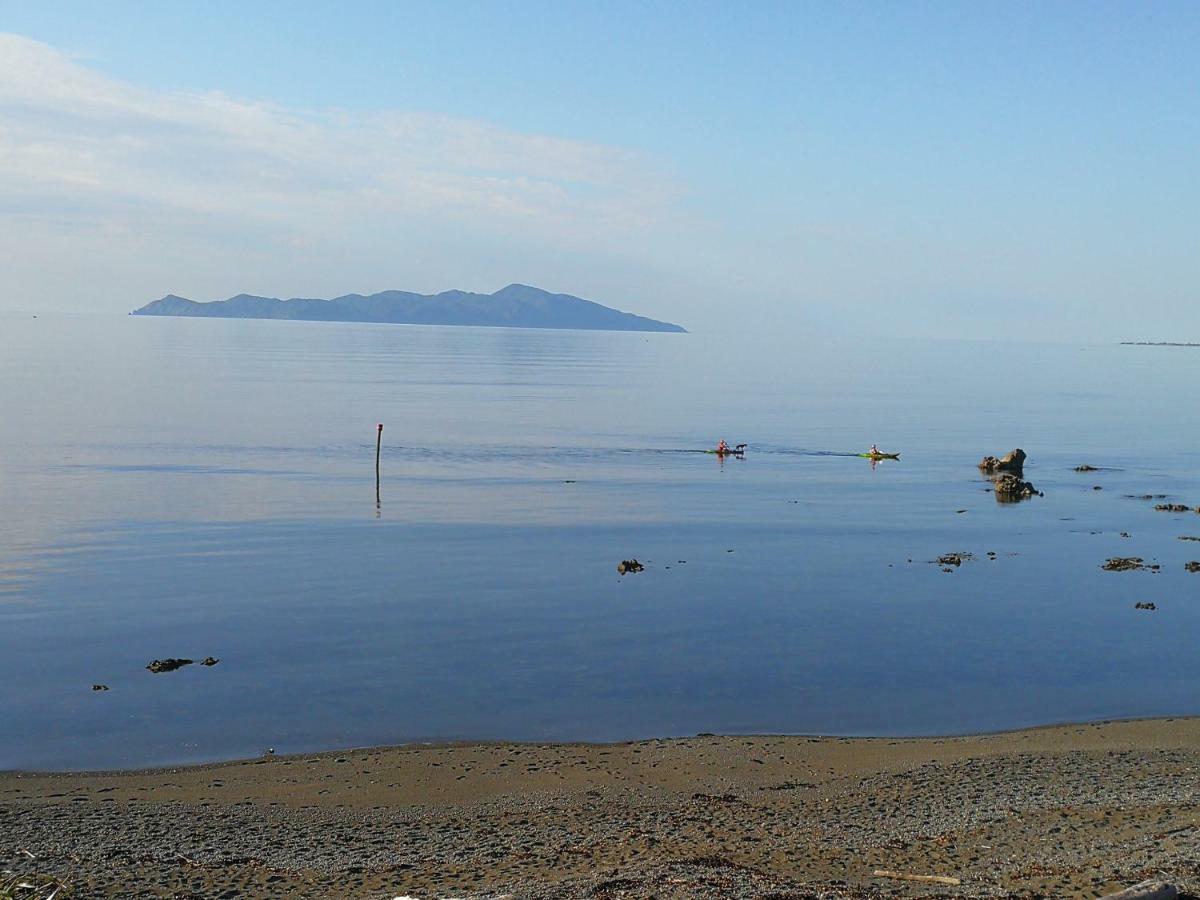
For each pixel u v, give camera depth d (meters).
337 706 27.25
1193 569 44.47
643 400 143.50
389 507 57.66
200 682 28.97
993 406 145.75
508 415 115.75
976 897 14.62
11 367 172.88
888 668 30.97
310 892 15.79
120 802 20.70
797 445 93.06
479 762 23.36
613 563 44.66
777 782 22.05
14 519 51.59
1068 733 25.62
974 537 51.69
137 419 100.12
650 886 15.01
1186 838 17.14
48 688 28.34
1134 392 184.50
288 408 116.56
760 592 39.88
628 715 26.92
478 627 34.69
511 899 14.60
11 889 15.43
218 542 47.56
